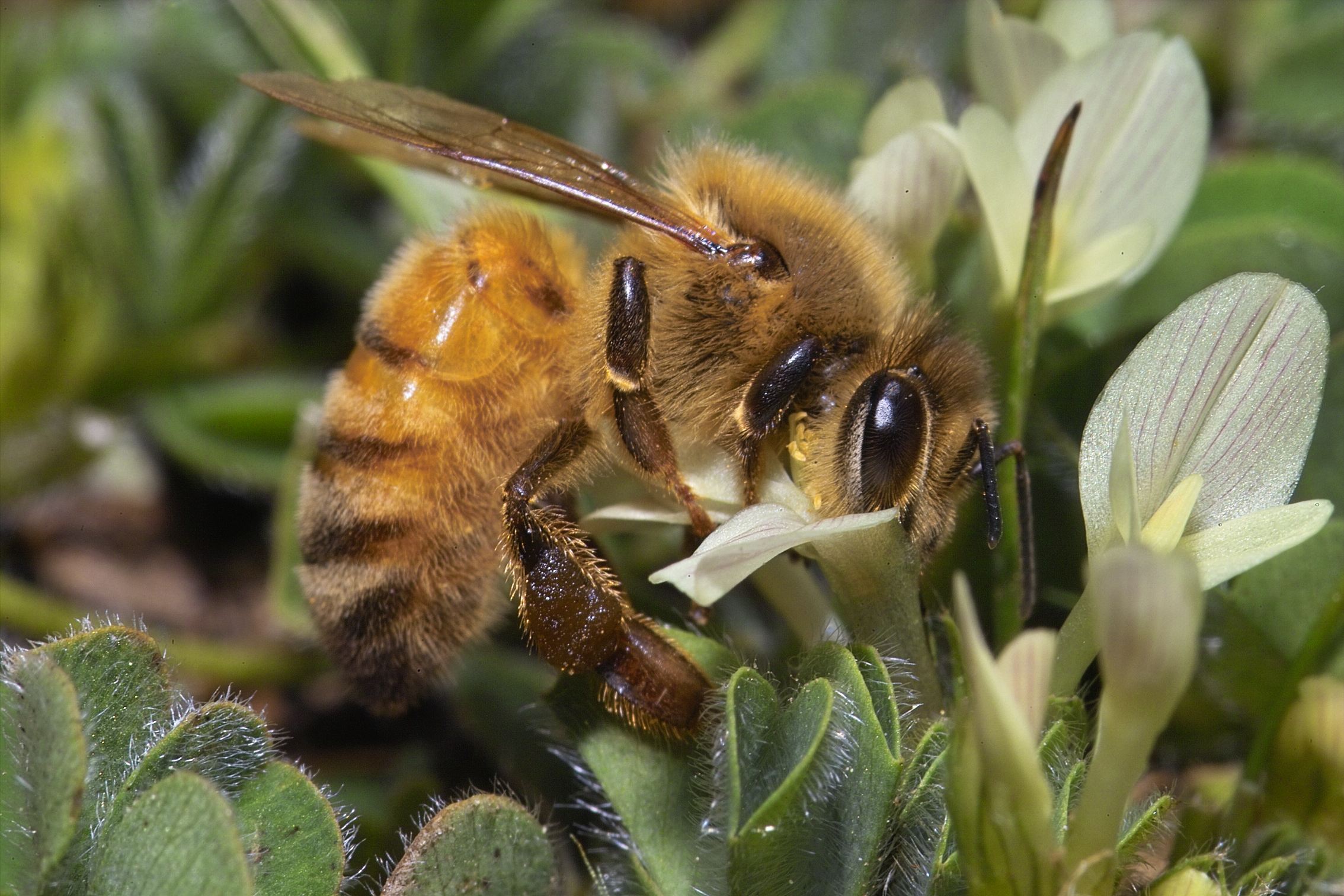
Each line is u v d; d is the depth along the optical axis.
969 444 0.07
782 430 0.07
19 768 0.06
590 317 0.07
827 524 0.06
